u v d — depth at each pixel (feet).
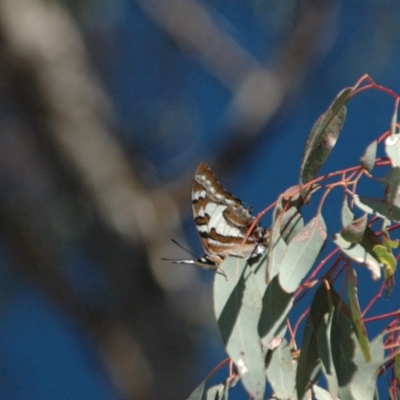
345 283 15.17
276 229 14.67
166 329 39.01
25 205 39.32
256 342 14.58
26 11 39.14
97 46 40.83
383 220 14.84
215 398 15.70
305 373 15.16
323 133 15.35
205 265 16.17
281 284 14.28
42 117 38.96
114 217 38.78
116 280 39.14
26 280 40.65
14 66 38.68
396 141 15.03
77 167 38.93
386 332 15.39
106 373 39.96
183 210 39.55
